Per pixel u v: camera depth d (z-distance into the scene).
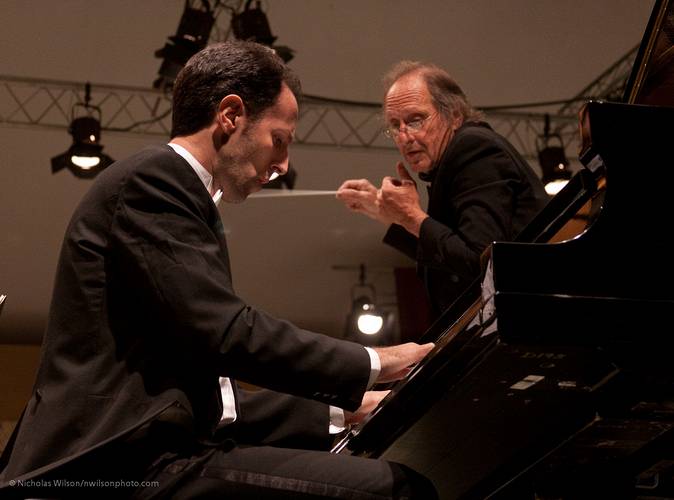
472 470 4.12
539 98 13.93
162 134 13.70
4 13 12.30
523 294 2.99
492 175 5.11
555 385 3.27
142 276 3.35
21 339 17.19
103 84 13.16
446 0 12.65
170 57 10.85
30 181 14.37
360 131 14.05
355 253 16.47
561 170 13.06
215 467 3.27
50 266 15.89
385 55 13.27
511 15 12.85
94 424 3.25
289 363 3.34
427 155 5.61
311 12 12.67
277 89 3.83
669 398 3.27
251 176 3.81
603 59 13.47
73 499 3.14
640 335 3.05
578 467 3.91
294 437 4.06
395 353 3.52
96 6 12.34
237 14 11.27
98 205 3.51
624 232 3.14
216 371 3.38
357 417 4.19
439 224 5.12
